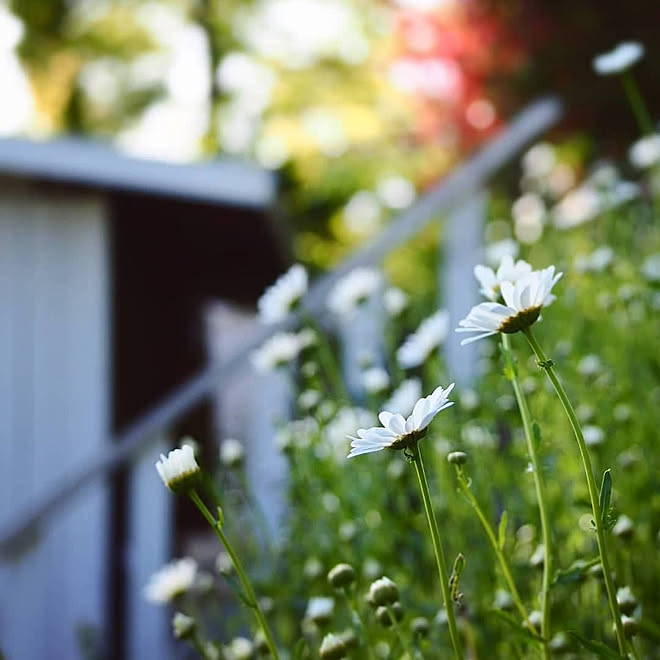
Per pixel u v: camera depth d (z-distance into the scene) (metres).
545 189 2.38
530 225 2.03
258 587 1.29
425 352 1.26
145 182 2.82
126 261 3.03
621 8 2.08
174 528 3.12
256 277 4.13
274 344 1.41
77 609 2.62
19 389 2.81
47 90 8.23
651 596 1.11
